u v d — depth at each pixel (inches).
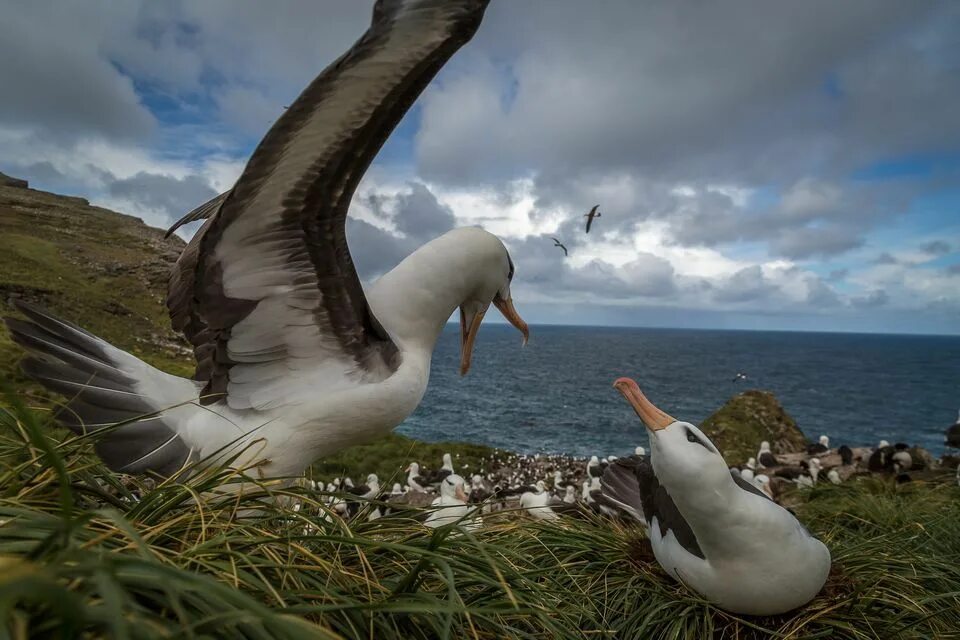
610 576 134.4
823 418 2039.9
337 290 106.3
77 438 83.2
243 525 76.0
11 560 44.3
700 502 107.3
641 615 121.7
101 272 2384.4
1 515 58.2
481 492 379.2
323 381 109.1
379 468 581.3
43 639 42.9
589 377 3206.2
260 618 46.1
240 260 102.4
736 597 113.3
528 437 1424.7
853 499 233.0
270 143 89.5
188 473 102.6
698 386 2896.2
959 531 179.8
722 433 811.4
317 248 103.0
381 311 117.6
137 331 1964.8
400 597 70.4
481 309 137.6
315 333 108.0
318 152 93.2
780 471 435.5
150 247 2851.9
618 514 168.2
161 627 45.3
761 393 882.8
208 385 110.1
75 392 103.8
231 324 106.4
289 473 109.0
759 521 107.7
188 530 71.9
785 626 116.2
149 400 106.6
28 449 79.6
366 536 88.8
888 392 3078.2
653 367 4092.0
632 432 1544.0
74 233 2802.7
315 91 85.0
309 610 55.7
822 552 113.4
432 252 122.3
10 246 2329.0
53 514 69.0
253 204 96.7
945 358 6579.7
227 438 106.2
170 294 131.6
